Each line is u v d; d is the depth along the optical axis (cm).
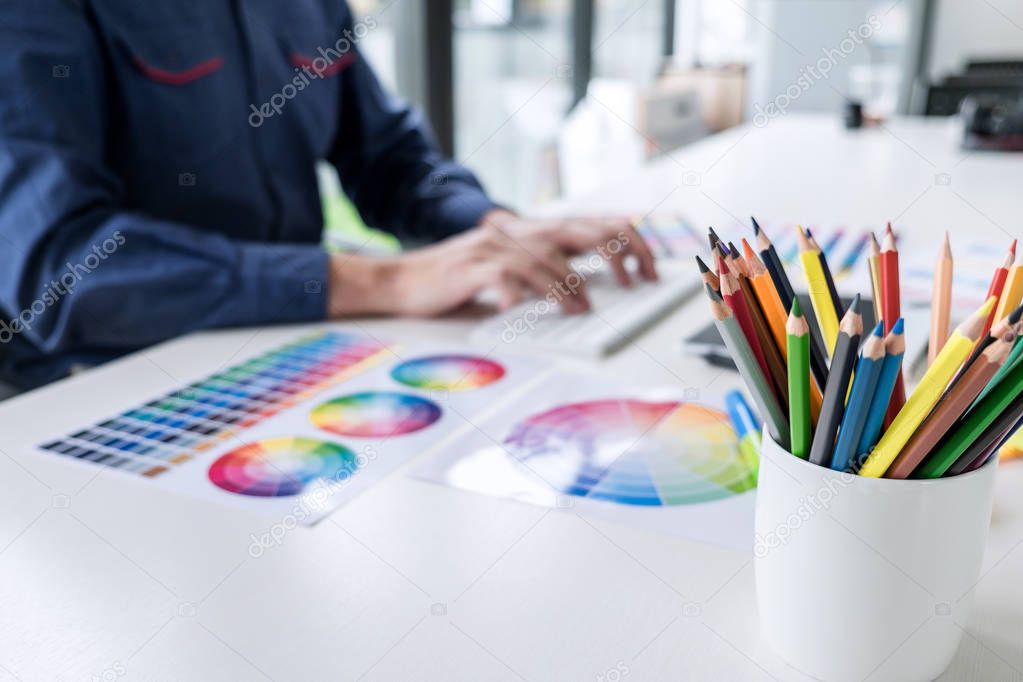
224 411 55
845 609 30
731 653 32
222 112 94
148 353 66
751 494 44
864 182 131
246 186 99
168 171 92
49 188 72
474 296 79
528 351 65
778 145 175
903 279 80
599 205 117
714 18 325
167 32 89
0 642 33
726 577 37
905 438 28
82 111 79
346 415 54
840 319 32
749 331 30
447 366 62
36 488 45
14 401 56
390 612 35
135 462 48
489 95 223
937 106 226
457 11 200
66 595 35
